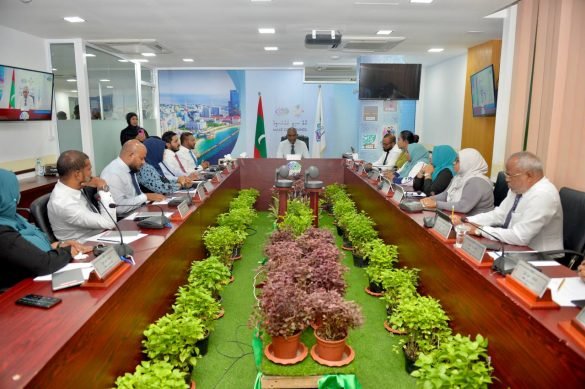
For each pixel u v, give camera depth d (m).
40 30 5.01
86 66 5.71
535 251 2.06
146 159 4.42
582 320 1.21
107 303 1.48
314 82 9.36
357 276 3.48
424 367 1.52
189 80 9.32
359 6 4.09
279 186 4.28
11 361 1.10
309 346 1.88
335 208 4.68
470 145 6.91
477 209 2.94
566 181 2.98
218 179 4.63
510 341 1.49
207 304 2.25
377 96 7.38
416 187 4.12
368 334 2.54
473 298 1.81
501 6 4.09
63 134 5.70
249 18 4.54
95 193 2.57
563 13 2.89
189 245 2.84
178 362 1.81
